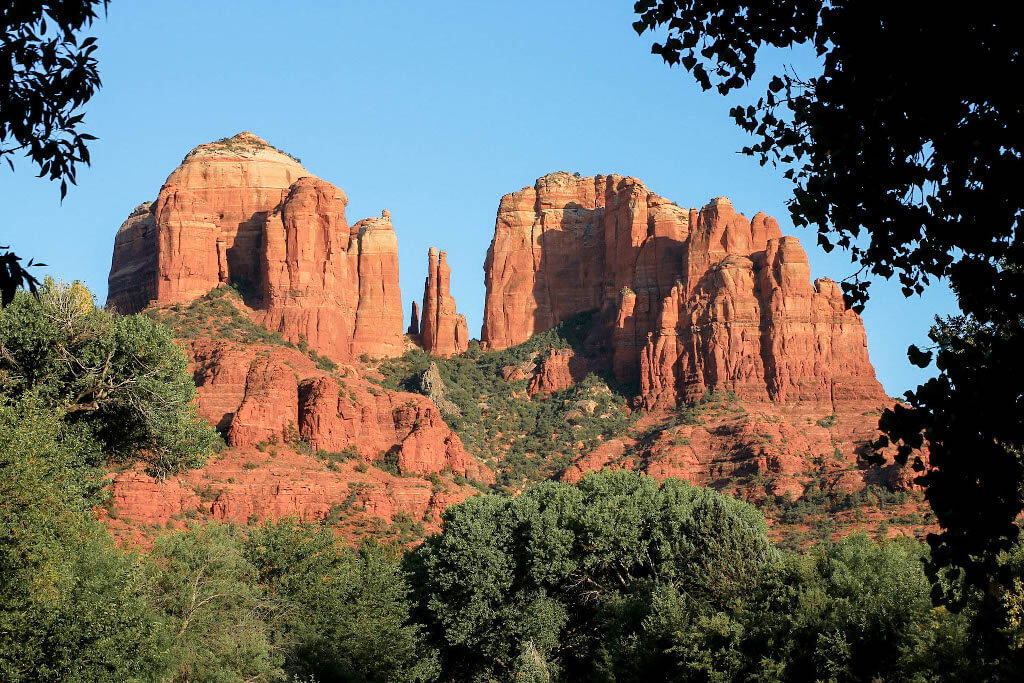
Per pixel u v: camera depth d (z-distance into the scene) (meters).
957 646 51.50
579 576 87.31
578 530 87.69
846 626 60.72
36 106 19.75
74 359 60.19
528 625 82.06
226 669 64.19
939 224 19.95
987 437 19.70
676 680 65.62
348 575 84.38
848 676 58.78
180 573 67.00
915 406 20.42
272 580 84.25
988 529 19.64
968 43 18.44
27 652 40.53
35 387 57.69
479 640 83.75
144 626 49.03
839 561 67.50
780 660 62.19
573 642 82.75
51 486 43.97
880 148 19.95
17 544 41.19
